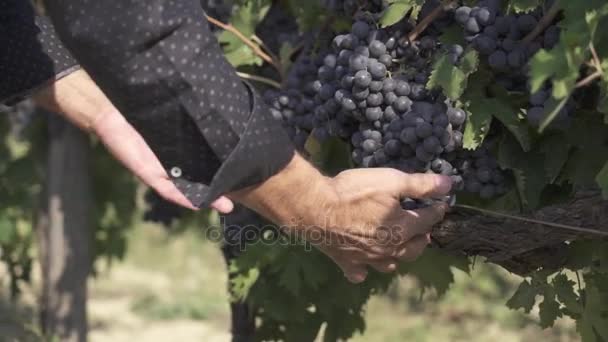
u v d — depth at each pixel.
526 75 2.01
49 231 4.95
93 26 1.77
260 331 3.21
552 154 2.12
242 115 1.84
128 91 1.80
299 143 2.49
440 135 2.08
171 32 1.78
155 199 3.65
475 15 2.07
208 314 8.94
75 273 4.95
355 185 2.03
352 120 2.28
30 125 5.06
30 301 7.46
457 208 2.23
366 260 2.14
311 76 2.50
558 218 2.09
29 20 2.18
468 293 9.52
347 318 3.19
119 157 2.12
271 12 2.82
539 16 2.05
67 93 2.18
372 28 2.21
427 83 2.06
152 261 10.90
